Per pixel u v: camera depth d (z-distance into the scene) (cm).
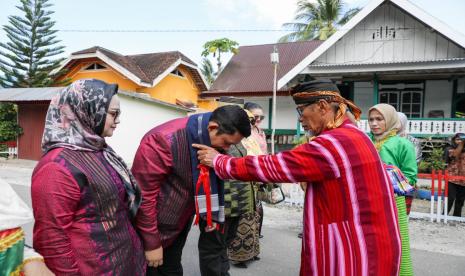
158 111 1506
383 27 1295
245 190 307
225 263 281
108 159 183
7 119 1627
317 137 174
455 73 1220
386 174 177
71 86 175
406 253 258
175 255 255
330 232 172
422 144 1212
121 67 1658
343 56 1337
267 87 1659
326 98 179
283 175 173
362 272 166
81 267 168
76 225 167
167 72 1809
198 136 211
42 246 159
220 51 2031
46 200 158
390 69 1177
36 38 1964
